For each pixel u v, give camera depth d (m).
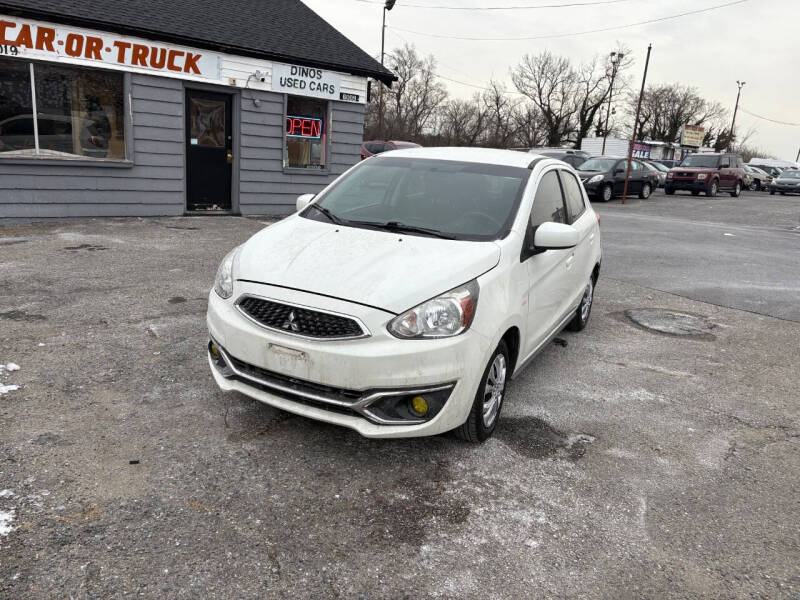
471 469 3.32
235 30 11.53
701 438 3.91
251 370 3.35
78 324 5.02
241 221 11.21
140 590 2.31
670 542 2.83
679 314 6.93
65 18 9.09
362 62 13.05
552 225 3.86
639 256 10.64
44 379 3.98
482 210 4.00
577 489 3.21
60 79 9.48
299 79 12.10
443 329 3.12
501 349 3.59
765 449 3.83
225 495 2.92
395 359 3.02
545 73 67.38
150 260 7.44
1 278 6.20
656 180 24.83
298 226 3.99
